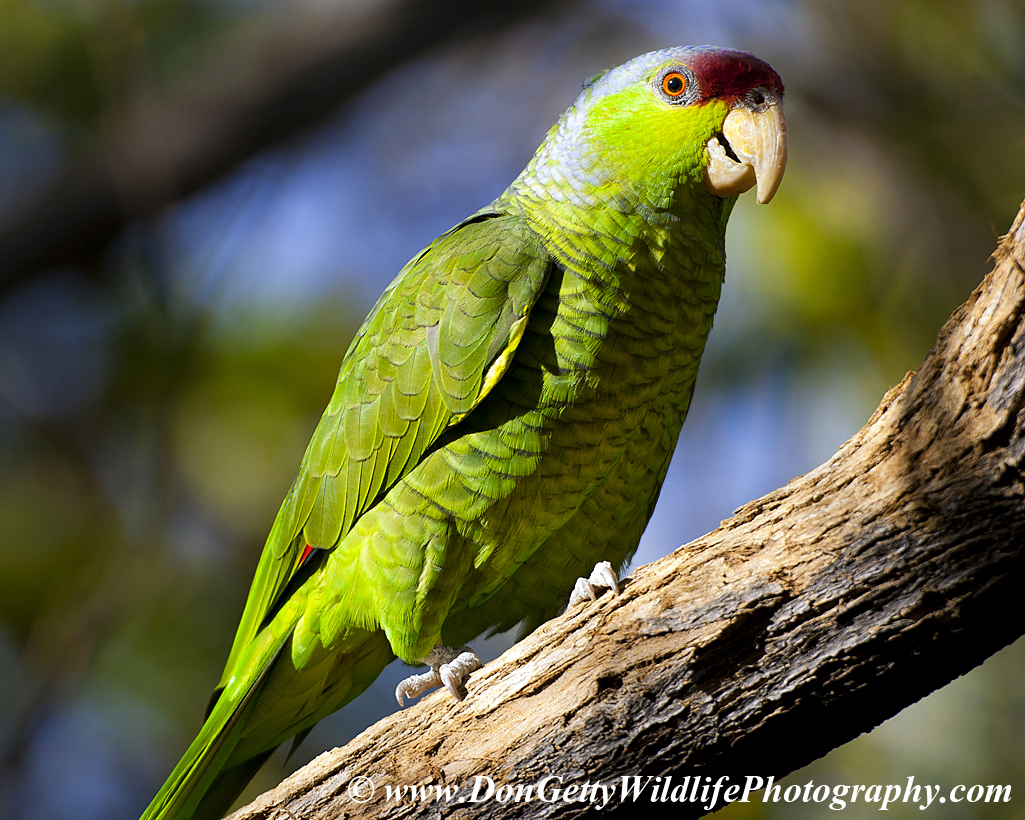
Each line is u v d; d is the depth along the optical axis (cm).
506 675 600
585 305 726
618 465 762
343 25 1395
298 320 1172
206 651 1138
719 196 781
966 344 492
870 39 1301
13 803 1084
